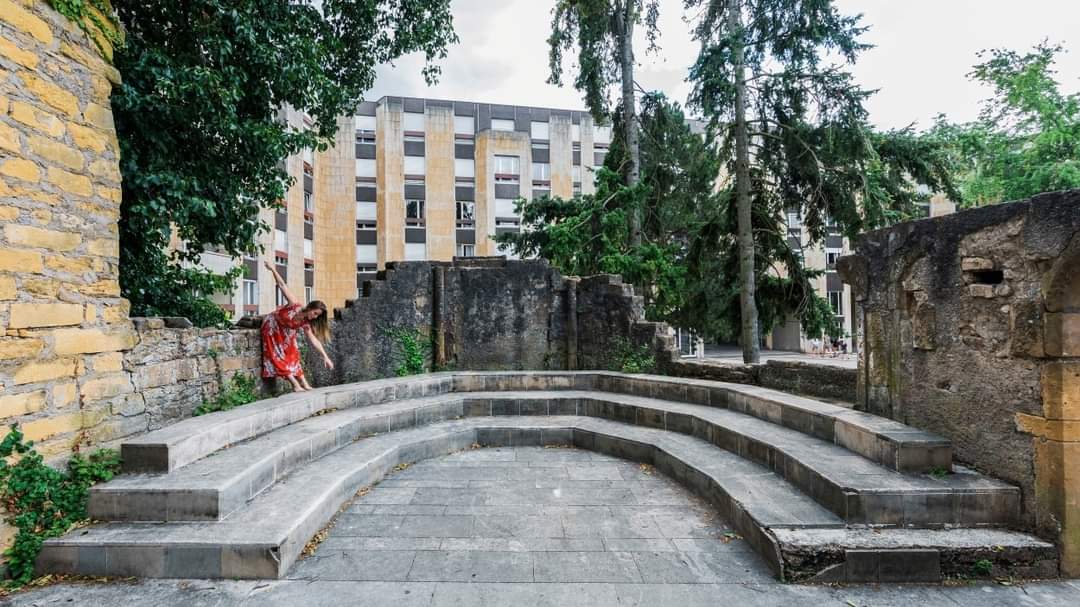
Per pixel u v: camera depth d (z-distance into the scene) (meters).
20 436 3.09
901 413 4.23
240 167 5.95
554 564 3.25
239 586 2.94
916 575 2.96
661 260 11.07
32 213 3.25
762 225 12.49
